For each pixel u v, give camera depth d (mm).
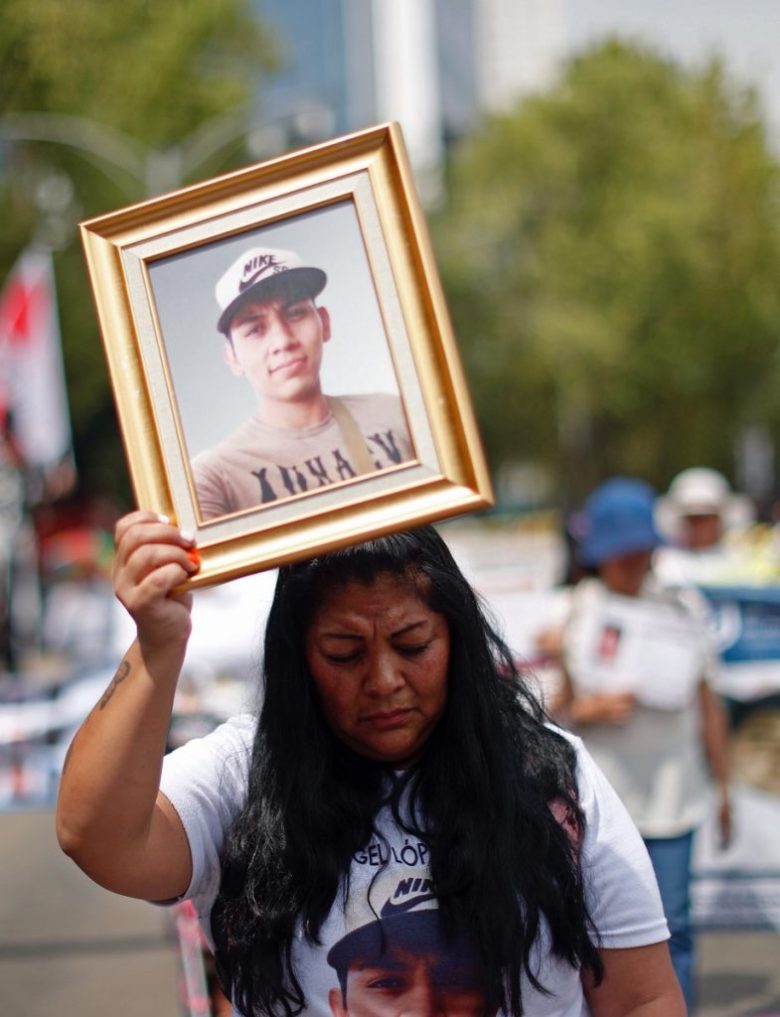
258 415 2193
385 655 2260
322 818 2303
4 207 27219
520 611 5414
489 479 2141
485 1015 2254
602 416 45156
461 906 2256
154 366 2230
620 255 40375
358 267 2215
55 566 16578
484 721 2322
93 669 8484
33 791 7152
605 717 4855
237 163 29891
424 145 50812
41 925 7281
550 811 2357
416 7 122312
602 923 2373
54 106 25859
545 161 43500
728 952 6336
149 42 27438
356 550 2260
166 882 2297
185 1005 4523
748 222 39938
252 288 2227
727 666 6516
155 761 2123
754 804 6492
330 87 120062
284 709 2340
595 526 5000
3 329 15609
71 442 31344
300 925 2287
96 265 2254
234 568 2123
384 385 2178
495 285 44500
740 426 41844
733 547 10891
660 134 42594
